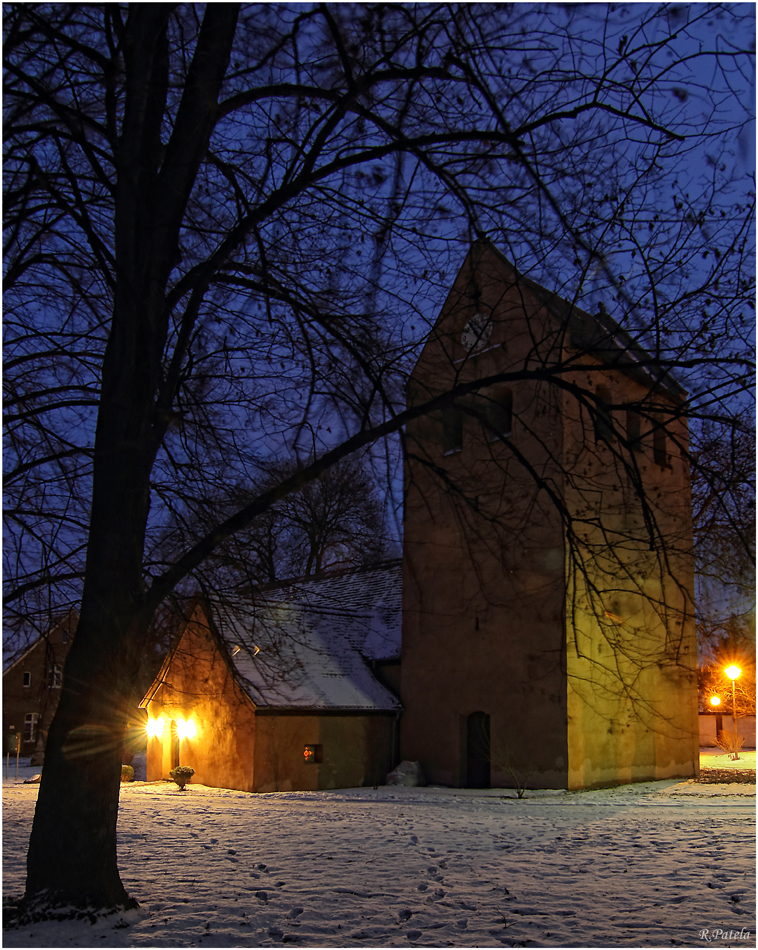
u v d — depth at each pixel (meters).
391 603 31.48
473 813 17.02
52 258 9.98
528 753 22.59
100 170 8.60
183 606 11.97
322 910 8.45
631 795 21.34
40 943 7.07
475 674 24.45
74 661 8.25
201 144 8.99
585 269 8.07
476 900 8.95
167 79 9.24
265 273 9.45
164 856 11.35
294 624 27.78
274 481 10.72
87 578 8.47
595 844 12.76
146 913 8.19
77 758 8.04
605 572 10.37
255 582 11.74
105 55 8.89
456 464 22.81
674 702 26.47
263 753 23.67
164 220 9.02
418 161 8.55
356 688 26.92
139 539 8.62
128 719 8.43
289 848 12.12
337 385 10.20
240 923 7.90
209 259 8.88
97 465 8.69
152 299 8.66
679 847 12.41
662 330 8.28
